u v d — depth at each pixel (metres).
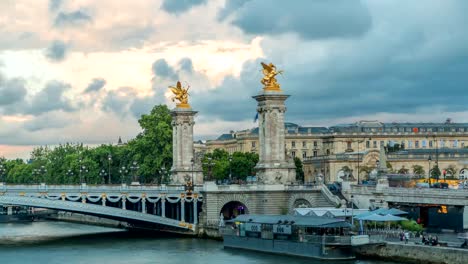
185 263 124.38
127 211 165.38
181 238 162.50
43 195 159.38
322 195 153.88
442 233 130.62
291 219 132.38
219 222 159.50
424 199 133.12
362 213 132.25
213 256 131.50
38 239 166.25
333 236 122.69
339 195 154.75
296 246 128.88
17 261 129.88
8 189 157.25
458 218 132.62
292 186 158.50
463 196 125.75
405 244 116.31
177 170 196.62
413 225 129.00
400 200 138.12
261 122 163.88
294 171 162.75
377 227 132.50
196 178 195.50
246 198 162.50
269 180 160.25
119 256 134.00
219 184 170.12
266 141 162.12
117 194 165.12
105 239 163.62
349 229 126.12
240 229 141.75
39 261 129.62
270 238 134.50
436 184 170.75
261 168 161.75
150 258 130.88
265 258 127.19
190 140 198.25
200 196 168.75
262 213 159.88
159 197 167.75
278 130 162.75
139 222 184.12
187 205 175.62
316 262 120.81
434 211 138.38
